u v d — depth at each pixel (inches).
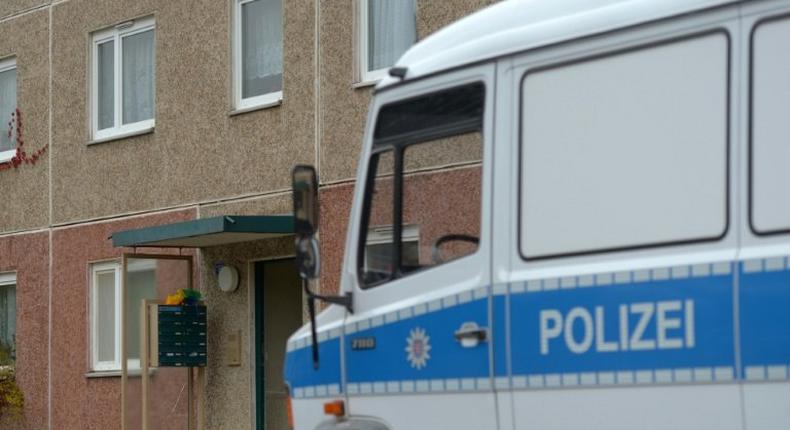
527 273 540.7
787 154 475.2
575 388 519.2
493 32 575.5
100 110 1419.8
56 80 1453.0
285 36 1206.9
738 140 487.2
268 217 1146.0
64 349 1429.6
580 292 521.0
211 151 1274.6
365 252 605.3
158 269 1315.2
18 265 1489.9
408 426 577.9
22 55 1494.8
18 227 1491.1
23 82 1492.4
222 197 1262.3
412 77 599.8
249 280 1235.9
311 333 617.9
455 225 571.2
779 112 478.9
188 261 1282.0
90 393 1392.7
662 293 497.4
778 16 483.8
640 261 506.6
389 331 588.1
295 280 1217.4
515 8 574.2
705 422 482.9
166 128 1321.4
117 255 1371.8
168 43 1322.6
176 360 1245.7
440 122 584.4
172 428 1261.1
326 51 1172.5
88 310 1400.1
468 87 575.8
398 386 581.6
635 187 512.4
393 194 598.5
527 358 535.2
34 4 1481.3
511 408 539.8
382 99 611.5
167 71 1322.6
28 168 1481.3
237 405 1242.0
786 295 467.2
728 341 478.9
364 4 1154.0
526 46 555.5
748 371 473.1
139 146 1350.9
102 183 1391.5
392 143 603.2
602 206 520.7
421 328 575.5
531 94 550.6
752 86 486.6
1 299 1520.7
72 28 1437.0
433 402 568.4
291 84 1200.8
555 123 540.7
